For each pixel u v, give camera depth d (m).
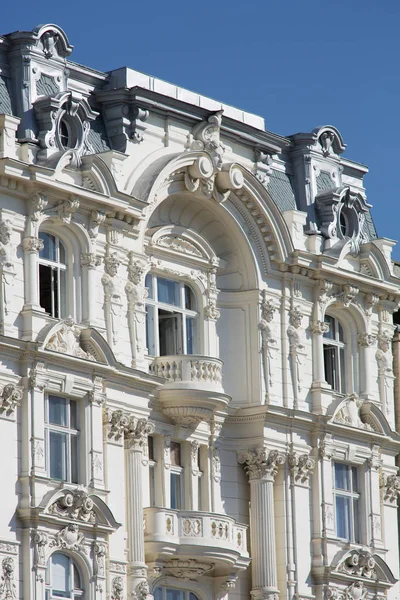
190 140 83.31
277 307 85.75
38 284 75.56
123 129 80.56
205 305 84.00
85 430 76.12
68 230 77.25
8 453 73.38
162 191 81.31
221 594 81.38
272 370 84.81
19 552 73.19
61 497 74.44
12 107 76.81
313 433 86.06
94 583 75.25
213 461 82.75
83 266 77.50
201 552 79.25
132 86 81.56
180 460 81.88
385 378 90.62
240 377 84.50
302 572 84.44
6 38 77.50
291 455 84.81
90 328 76.62
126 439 78.44
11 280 74.50
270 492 83.81
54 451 75.25
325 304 87.62
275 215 85.12
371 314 90.38
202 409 80.88
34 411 74.19
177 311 83.06
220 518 80.12
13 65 77.50
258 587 83.00
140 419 78.75
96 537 75.56
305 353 86.56
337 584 85.50
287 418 84.62
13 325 74.31
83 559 75.06
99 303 78.06
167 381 80.31
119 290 79.06
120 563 76.81
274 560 83.38
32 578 73.00
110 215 78.56
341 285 88.38
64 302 77.12
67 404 76.00
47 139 76.50
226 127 85.06
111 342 78.12
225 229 84.88
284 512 84.31
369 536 87.88
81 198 77.00
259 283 85.00
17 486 73.56
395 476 90.38
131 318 79.31
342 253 87.88
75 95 79.62
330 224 88.62
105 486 76.75
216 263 84.62
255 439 83.94
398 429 93.25
